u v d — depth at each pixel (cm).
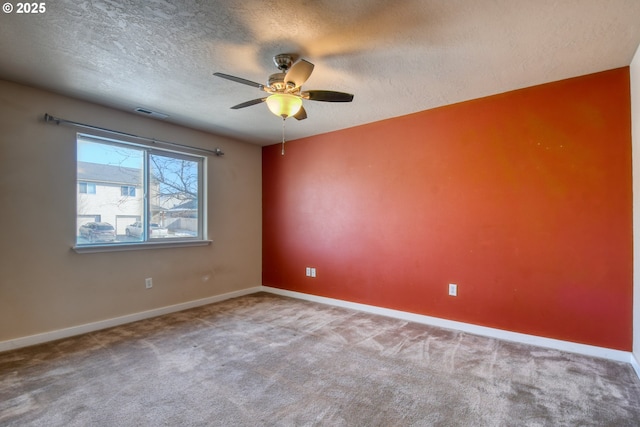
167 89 286
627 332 245
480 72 255
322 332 313
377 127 378
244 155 473
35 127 283
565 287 268
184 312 382
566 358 253
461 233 319
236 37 206
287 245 467
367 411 186
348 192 403
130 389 209
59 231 298
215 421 177
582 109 262
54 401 195
